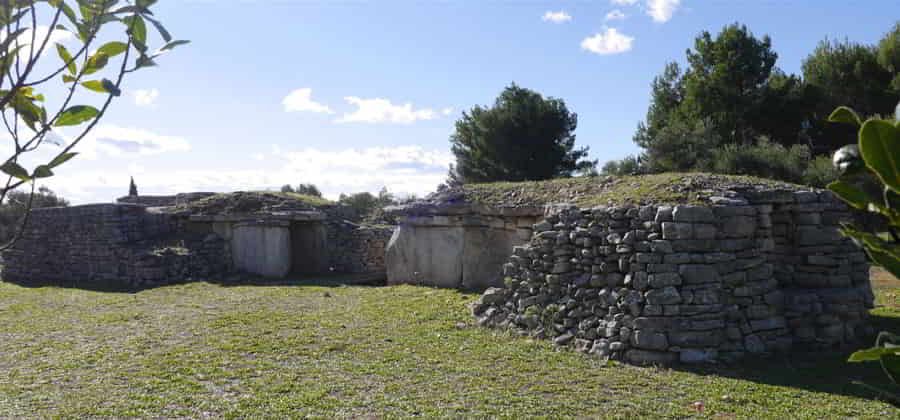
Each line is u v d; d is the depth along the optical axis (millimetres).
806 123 25844
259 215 18609
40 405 6730
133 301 14125
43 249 20188
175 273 17562
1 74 1904
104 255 18422
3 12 1910
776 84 24953
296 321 10797
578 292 9031
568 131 30500
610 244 8875
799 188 9648
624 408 6270
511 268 10406
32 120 2084
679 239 8227
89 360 8625
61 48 2131
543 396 6715
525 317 9531
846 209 9422
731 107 25688
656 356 7875
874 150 1372
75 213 19359
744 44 25500
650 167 24641
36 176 1994
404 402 6555
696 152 23312
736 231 8508
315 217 18703
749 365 7703
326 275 18250
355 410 6355
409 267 14438
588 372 7551
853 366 7566
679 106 27922
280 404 6555
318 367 7988
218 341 9492
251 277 17906
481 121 29859
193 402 6703
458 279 13398
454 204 13477
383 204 35219
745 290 8367
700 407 6242
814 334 8406
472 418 6051
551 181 13211
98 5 1982
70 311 13031
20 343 9945
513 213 12320
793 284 9391
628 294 8344
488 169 30219
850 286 9086
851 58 24297
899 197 1504
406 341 9250
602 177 12219
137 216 19500
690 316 7980
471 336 9453
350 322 10656
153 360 8484
